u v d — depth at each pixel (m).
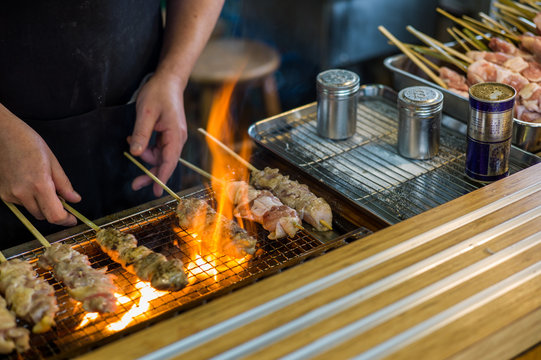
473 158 1.03
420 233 0.87
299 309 0.79
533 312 0.78
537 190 0.93
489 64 1.18
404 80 1.23
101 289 0.89
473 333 0.76
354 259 0.84
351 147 1.14
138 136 1.12
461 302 0.79
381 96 1.26
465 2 1.79
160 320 0.83
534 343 0.80
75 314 0.90
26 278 0.91
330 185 1.04
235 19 2.17
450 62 1.28
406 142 1.09
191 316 0.79
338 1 2.02
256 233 1.02
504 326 0.77
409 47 1.27
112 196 1.24
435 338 0.76
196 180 1.69
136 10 1.15
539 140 1.09
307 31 2.10
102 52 1.12
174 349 0.76
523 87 1.14
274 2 2.13
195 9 1.22
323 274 0.83
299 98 2.12
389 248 0.85
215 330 0.78
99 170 1.21
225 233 0.97
